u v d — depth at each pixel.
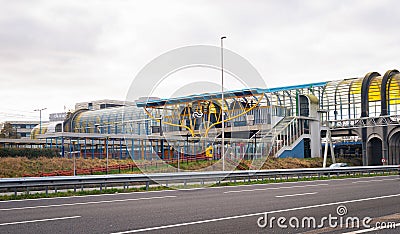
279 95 61.88
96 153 45.81
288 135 49.72
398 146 55.81
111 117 53.91
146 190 20.66
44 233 8.74
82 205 13.87
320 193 17.16
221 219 10.41
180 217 10.77
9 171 30.86
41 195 17.62
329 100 61.62
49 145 48.09
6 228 9.36
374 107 58.16
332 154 51.62
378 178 29.41
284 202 14.00
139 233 8.66
